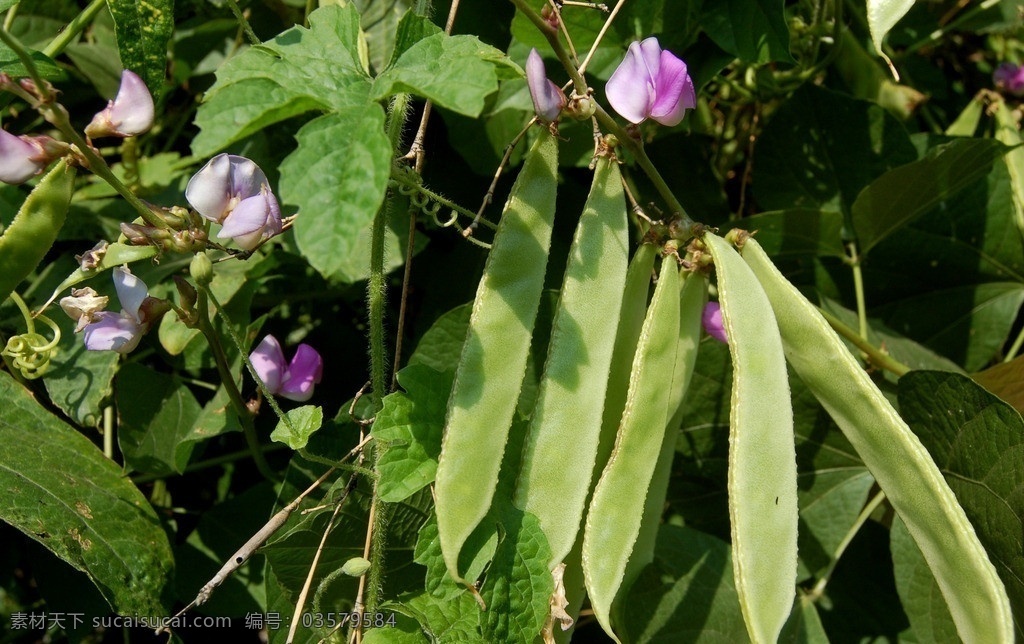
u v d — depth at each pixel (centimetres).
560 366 53
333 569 56
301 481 57
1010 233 64
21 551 62
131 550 55
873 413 52
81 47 63
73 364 58
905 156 63
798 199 65
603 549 52
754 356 52
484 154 61
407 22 51
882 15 52
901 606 62
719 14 59
